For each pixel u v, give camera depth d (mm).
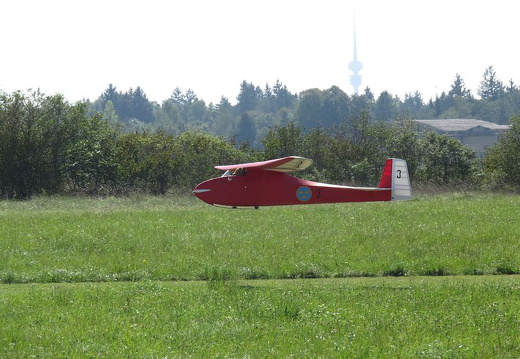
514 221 69250
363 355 27656
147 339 30016
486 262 49375
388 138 151125
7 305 35969
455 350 28156
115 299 37844
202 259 50469
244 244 56500
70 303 36844
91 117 129500
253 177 59875
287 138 145750
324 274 47500
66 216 76750
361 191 62688
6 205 95938
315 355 27828
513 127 140750
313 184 61156
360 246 55219
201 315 34156
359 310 34844
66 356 27562
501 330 31391
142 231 64312
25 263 49875
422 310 35125
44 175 120812
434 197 107500
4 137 119000
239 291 40125
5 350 28156
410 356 27641
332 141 149625
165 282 45625
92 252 54094
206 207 90250
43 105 122875
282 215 78000
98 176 122500
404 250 53375
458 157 144500
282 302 36031
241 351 28297
